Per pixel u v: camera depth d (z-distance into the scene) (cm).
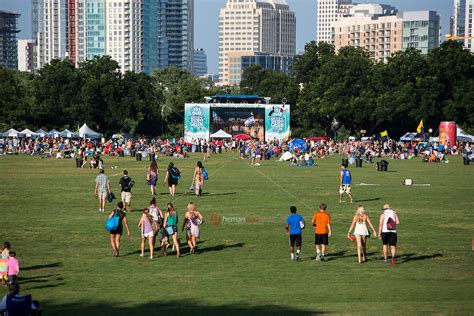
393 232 3688
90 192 7044
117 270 3503
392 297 2958
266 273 3447
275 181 8475
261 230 4728
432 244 4234
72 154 13712
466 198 6688
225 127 17950
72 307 2812
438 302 2850
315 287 3155
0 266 3127
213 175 9388
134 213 5550
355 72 19300
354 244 4234
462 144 16125
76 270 3497
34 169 10288
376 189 7550
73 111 18638
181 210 5672
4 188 7425
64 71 18938
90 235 4497
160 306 2827
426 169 10838
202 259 3781
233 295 3008
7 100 18075
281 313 2681
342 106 18912
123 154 14275
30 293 3042
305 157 11631
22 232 4606
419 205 6134
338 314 2639
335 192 7181
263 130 17912
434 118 18062
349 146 15100
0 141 14962
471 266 3619
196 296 2992
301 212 5625
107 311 2747
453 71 17675
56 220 5144
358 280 3297
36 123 18812
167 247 4078
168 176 6756
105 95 18975
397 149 14750
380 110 18038
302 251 4022
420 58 18200
